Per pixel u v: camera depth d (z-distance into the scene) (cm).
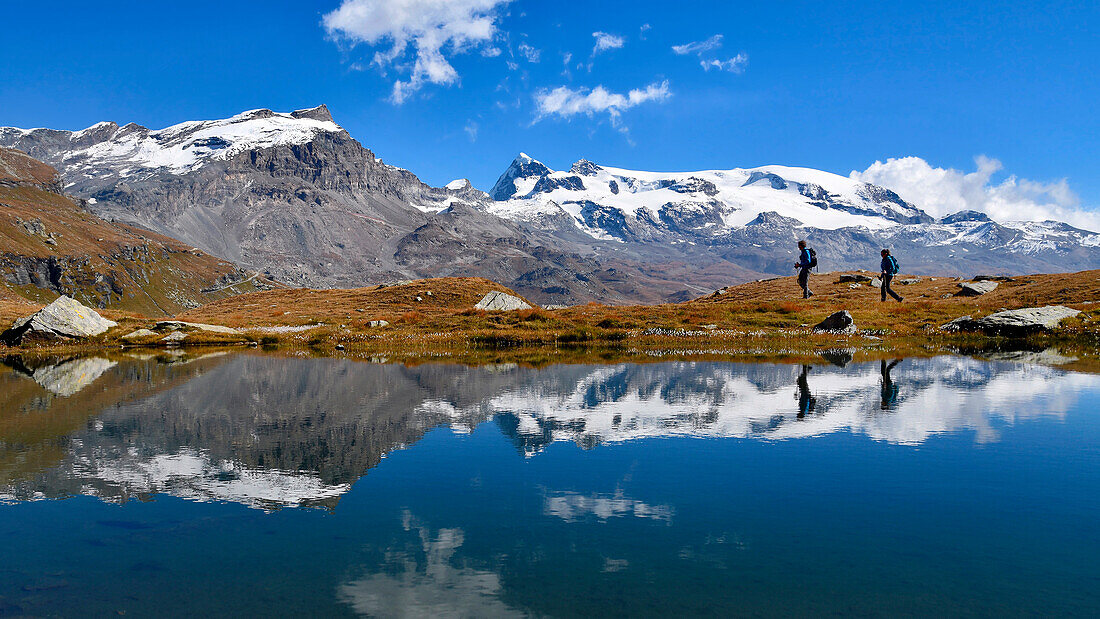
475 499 870
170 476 984
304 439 1231
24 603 585
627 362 2638
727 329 3962
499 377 2158
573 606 572
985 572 640
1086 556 675
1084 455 1057
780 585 614
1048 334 3409
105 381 2180
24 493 903
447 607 571
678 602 582
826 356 2770
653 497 872
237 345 4069
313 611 566
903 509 816
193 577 638
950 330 3650
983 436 1198
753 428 1288
